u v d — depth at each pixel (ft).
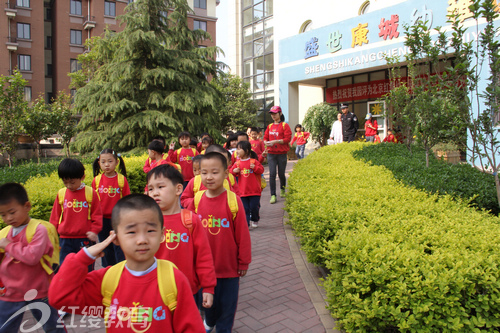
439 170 18.45
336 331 9.61
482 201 14.66
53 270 8.74
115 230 5.29
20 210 8.06
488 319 7.69
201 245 7.63
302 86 61.57
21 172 24.82
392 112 25.22
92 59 70.33
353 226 11.35
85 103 43.73
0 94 42.78
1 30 87.35
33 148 57.57
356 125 42.88
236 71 78.28
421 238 9.82
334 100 55.47
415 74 18.51
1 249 7.99
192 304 5.58
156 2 45.96
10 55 88.58
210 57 50.42
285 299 11.65
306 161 26.32
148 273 5.45
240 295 11.98
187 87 46.62
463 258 8.43
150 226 5.24
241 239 9.07
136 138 43.73
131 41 42.14
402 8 41.65
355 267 8.70
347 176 18.63
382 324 7.98
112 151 14.01
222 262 8.94
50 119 47.67
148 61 45.68
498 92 12.39
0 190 7.92
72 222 11.53
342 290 9.01
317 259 12.61
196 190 11.71
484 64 30.22
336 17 51.96
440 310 7.63
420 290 7.75
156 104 44.19
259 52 74.28
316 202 13.98
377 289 8.41
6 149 44.16
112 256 13.66
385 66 44.55
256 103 74.64
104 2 97.81
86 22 94.84
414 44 17.89
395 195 14.26
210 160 8.89
